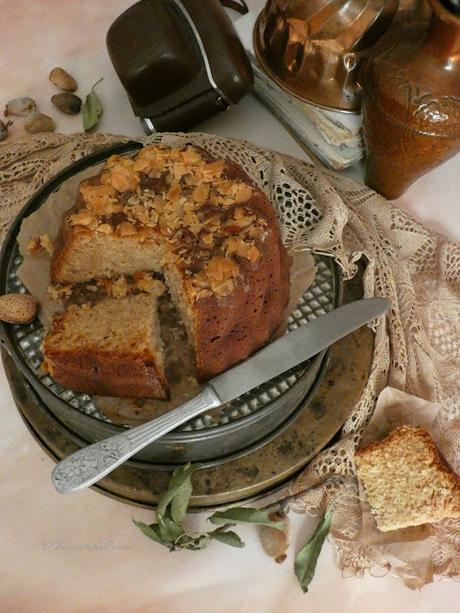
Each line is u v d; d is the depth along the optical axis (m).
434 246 0.57
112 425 0.42
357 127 0.56
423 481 0.46
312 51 0.53
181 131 0.59
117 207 0.46
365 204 0.57
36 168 0.56
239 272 0.43
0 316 0.45
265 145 0.61
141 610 0.45
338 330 0.46
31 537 0.46
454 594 0.46
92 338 0.43
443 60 0.46
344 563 0.46
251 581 0.46
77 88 0.63
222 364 0.44
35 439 0.47
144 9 0.54
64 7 0.67
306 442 0.46
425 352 0.52
